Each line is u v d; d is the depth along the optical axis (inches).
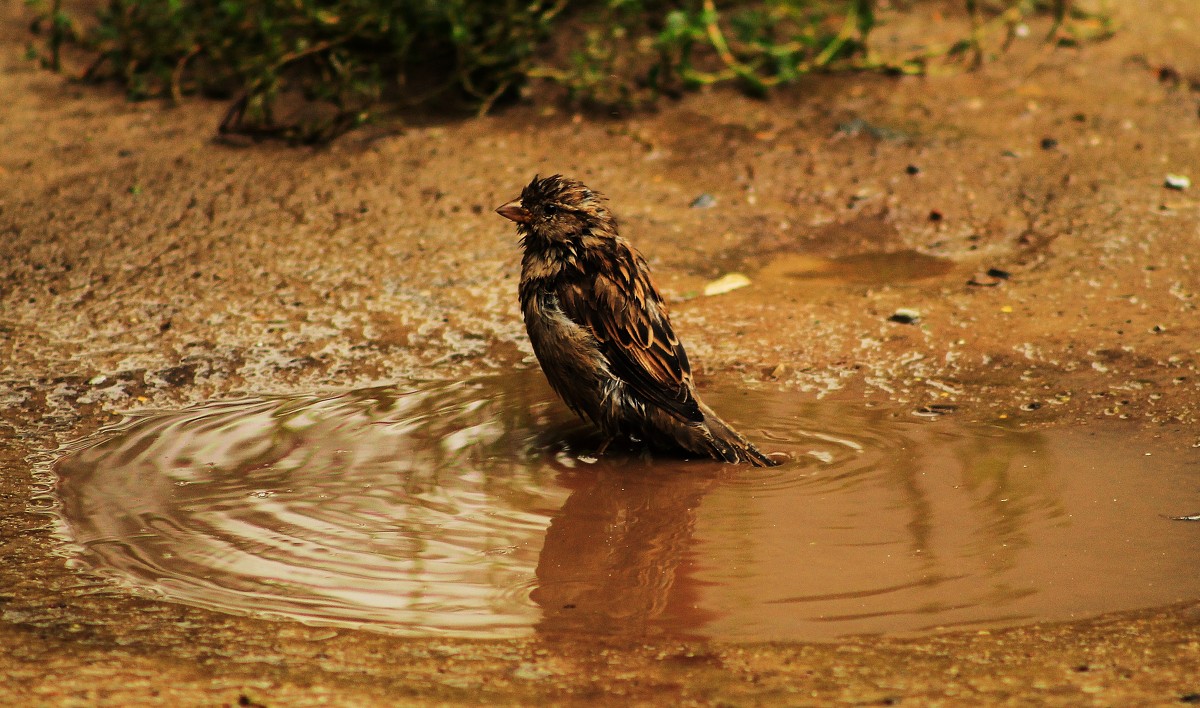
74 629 266.5
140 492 341.7
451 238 531.8
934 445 363.6
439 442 374.0
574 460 363.6
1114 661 245.8
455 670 248.4
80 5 807.7
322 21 649.6
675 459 364.5
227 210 557.6
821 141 631.2
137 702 231.6
